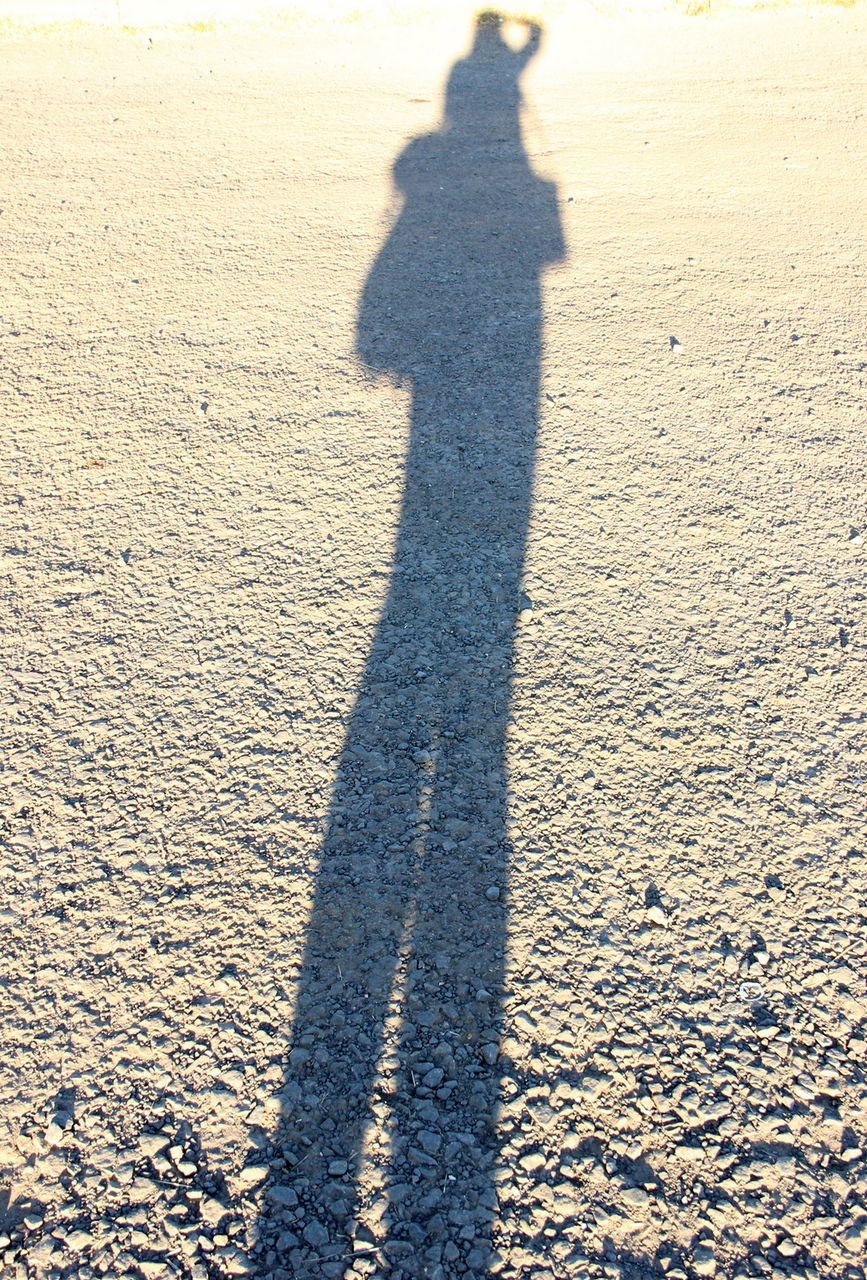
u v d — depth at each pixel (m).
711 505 4.14
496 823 2.89
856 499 4.20
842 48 10.57
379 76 9.59
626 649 3.47
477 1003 2.47
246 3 11.03
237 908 2.67
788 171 7.56
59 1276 2.02
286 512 4.07
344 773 3.03
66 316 5.52
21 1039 2.40
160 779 3.02
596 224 6.63
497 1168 2.18
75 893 2.71
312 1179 2.16
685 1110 2.29
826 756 3.12
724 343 5.30
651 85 9.44
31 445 4.50
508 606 3.63
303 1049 2.37
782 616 3.62
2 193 7.06
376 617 3.58
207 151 7.80
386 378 4.93
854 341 5.37
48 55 10.17
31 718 3.22
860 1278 2.05
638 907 2.70
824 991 2.53
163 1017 2.44
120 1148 2.21
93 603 3.65
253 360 5.09
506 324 5.42
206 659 3.42
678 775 3.05
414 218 6.66
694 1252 2.08
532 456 4.39
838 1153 2.23
